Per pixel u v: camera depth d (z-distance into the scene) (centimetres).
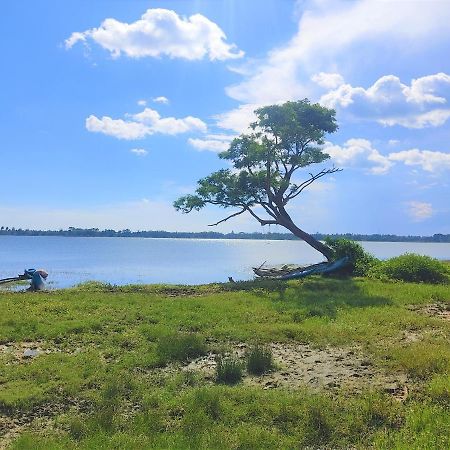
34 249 9400
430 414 771
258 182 2895
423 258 2617
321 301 1839
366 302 1812
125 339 1298
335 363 1088
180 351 1166
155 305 1784
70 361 1110
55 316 1575
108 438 741
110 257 6769
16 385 970
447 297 1948
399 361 1057
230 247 12325
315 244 2980
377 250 10119
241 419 809
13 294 2116
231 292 2173
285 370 1054
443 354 1070
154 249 10238
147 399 882
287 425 780
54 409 880
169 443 724
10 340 1321
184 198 2980
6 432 800
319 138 2953
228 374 1009
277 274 3062
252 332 1370
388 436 725
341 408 820
